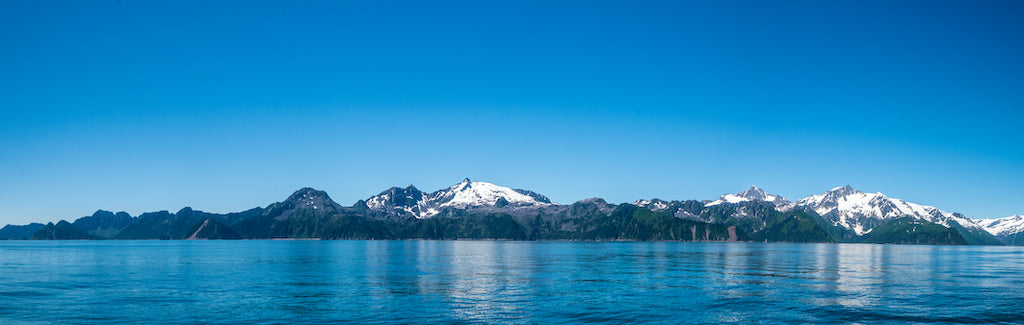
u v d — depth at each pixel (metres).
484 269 147.25
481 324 67.38
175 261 189.25
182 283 108.69
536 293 93.31
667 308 78.38
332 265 165.12
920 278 124.81
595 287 102.06
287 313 74.00
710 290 98.00
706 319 70.88
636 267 156.88
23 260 197.75
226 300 85.00
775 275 130.25
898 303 83.69
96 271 140.50
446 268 151.25
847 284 109.69
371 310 76.19
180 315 72.75
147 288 100.00
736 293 94.00
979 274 138.38
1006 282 115.69
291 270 142.50
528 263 177.50
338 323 67.88
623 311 75.88
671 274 131.25
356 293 92.94
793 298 88.38
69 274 130.88
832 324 68.31
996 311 77.38
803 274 134.12
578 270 143.88
